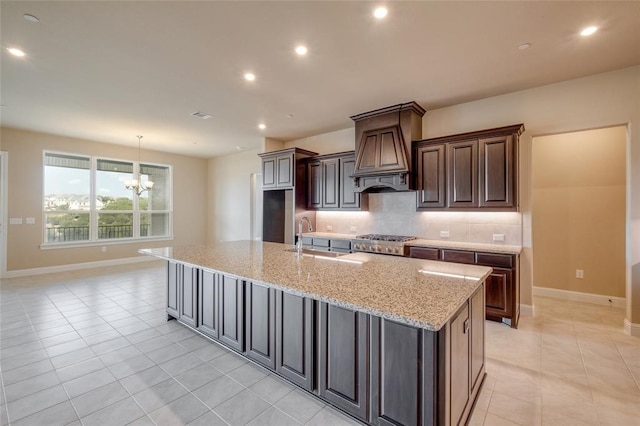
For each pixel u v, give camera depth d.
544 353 2.72
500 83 3.43
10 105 4.16
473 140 3.67
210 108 4.29
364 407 1.74
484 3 2.12
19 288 4.79
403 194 4.59
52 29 2.43
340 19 2.31
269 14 2.25
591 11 2.20
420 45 2.66
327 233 5.41
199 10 2.20
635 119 3.04
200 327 2.96
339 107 4.22
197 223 8.27
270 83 3.45
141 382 2.26
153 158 7.36
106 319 3.52
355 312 1.78
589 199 4.14
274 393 2.12
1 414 1.91
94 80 3.38
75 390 2.16
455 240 4.11
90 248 6.40
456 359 1.62
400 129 4.12
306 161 5.52
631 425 1.83
